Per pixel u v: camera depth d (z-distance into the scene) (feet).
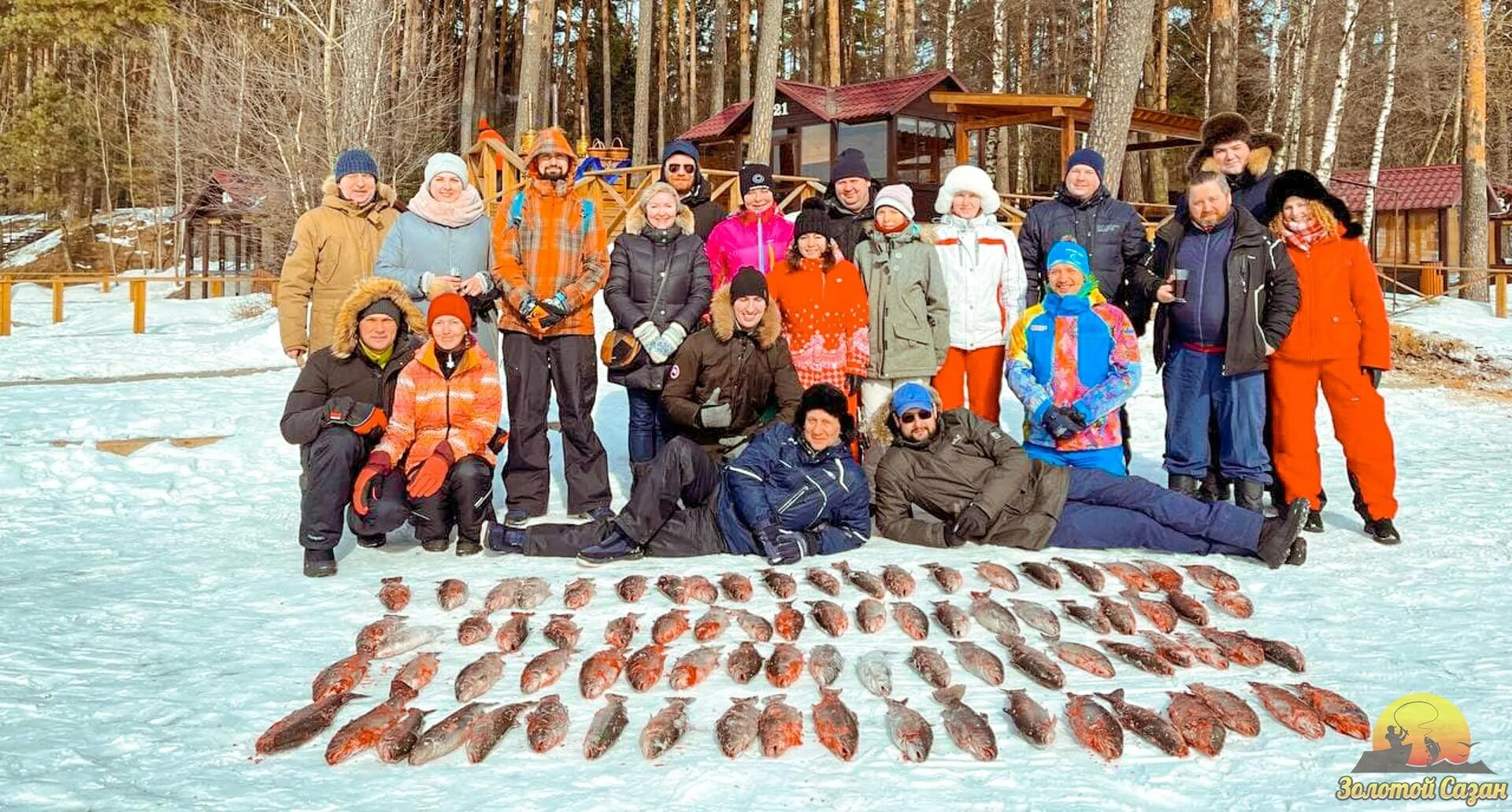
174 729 10.97
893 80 71.10
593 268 19.71
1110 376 19.03
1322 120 106.22
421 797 9.57
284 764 10.28
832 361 19.90
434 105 103.45
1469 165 72.28
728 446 19.45
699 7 158.92
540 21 76.89
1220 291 19.03
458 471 17.83
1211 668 12.93
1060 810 9.34
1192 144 71.61
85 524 20.70
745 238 21.44
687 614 14.34
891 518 19.01
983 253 21.16
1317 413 34.71
